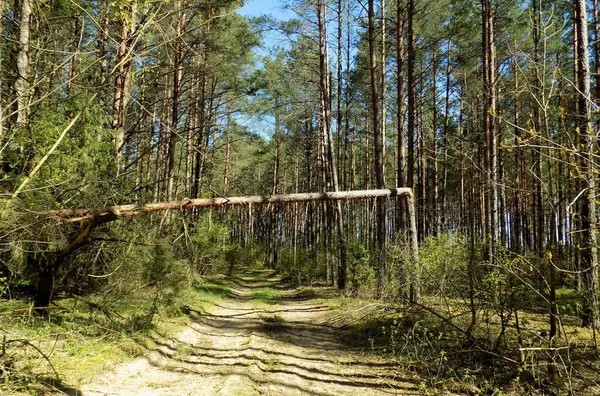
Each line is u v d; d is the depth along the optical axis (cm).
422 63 1938
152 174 2023
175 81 1546
